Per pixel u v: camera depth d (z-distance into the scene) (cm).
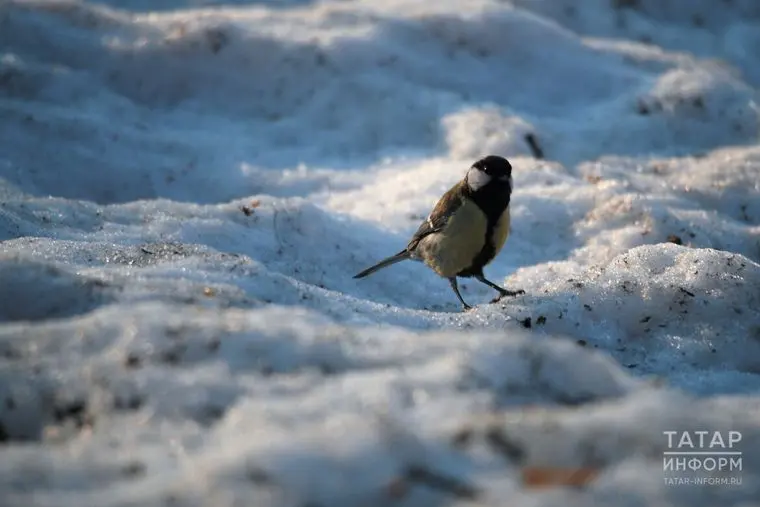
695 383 853
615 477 468
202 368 586
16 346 627
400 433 482
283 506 441
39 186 1395
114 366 593
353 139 1617
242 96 1709
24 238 935
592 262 1231
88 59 1722
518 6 2058
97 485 478
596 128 1659
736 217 1419
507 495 448
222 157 1547
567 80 1781
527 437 497
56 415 573
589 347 901
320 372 593
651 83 1770
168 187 1471
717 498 463
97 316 656
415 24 1806
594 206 1336
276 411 519
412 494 454
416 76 1719
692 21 2234
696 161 1561
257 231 1181
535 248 1292
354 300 884
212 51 1736
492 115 1602
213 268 860
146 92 1706
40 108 1556
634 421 510
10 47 1722
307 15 1875
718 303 933
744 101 1717
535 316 902
